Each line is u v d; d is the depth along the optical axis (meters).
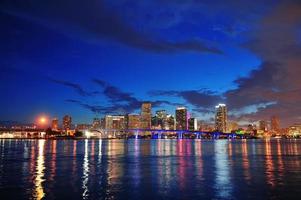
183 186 48.12
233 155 119.56
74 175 59.56
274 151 151.00
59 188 45.94
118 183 50.53
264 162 88.56
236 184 49.94
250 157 108.81
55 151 143.00
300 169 70.38
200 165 79.12
